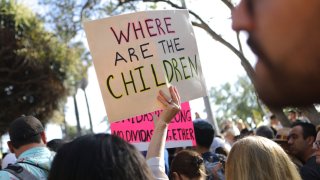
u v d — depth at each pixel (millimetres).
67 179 1404
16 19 21172
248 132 7512
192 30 3787
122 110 3488
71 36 12469
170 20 3697
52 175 1442
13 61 21609
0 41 21219
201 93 3725
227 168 2568
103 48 3482
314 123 4727
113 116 3484
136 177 1435
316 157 3703
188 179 3631
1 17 21219
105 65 3484
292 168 2480
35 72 21875
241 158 2484
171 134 3932
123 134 3826
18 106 22375
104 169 1397
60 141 5066
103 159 1414
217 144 5629
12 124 3266
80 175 1397
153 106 3518
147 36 3576
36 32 21406
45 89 22297
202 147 4438
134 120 3859
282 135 5254
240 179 2459
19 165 2979
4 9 21047
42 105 22641
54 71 21953
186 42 3727
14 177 2916
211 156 4242
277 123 9234
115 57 3498
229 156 2564
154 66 3551
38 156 3088
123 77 3504
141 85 3518
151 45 3564
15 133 3189
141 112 3498
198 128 4414
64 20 12359
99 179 1388
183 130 3965
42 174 2988
